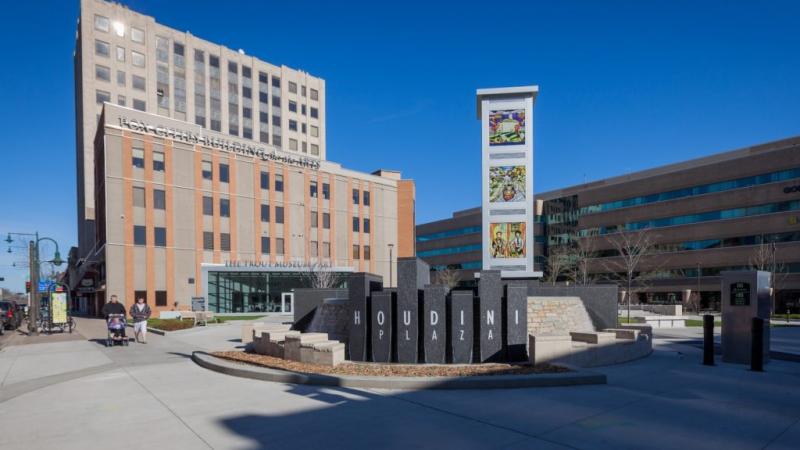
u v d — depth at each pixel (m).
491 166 25.73
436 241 91.00
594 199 66.81
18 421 6.81
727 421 6.49
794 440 5.70
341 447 5.51
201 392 8.58
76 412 7.26
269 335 12.77
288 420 6.65
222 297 44.12
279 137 74.69
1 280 48.12
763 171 50.06
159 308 40.16
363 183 57.31
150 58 60.72
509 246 25.22
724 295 12.05
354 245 55.72
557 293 15.38
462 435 5.91
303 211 51.09
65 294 23.33
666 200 58.41
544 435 5.89
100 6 57.12
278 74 75.50
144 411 7.26
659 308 38.69
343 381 8.83
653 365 11.28
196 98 65.44
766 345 11.83
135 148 40.00
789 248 47.03
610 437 5.81
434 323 11.20
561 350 10.76
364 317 11.68
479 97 26.14
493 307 11.23
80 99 59.06
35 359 13.57
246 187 46.81
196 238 42.91
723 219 52.84
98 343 18.08
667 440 5.70
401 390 8.48
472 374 9.23
